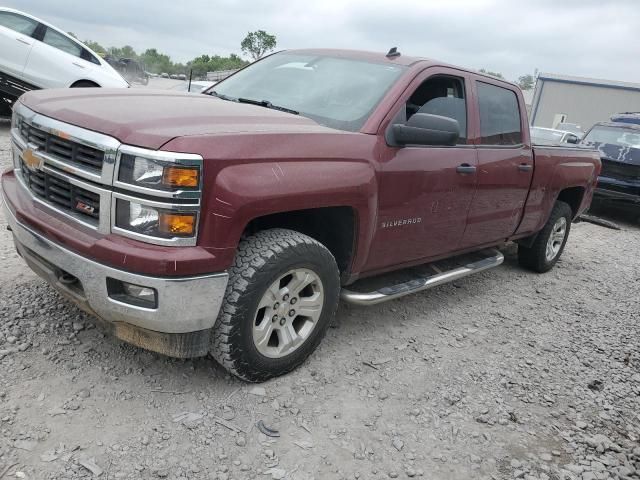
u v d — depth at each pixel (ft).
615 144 35.22
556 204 19.53
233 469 8.23
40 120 9.52
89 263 8.55
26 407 8.82
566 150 18.54
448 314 15.21
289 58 14.39
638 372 13.28
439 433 9.79
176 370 10.38
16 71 29.86
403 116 11.92
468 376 11.89
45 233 9.24
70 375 9.77
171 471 8.02
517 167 15.65
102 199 8.47
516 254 22.20
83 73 32.30
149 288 8.35
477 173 13.88
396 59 13.12
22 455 7.88
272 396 10.07
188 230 8.38
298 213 11.03
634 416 11.28
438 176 12.60
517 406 10.99
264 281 9.39
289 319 10.30
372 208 10.94
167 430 8.82
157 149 8.14
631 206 33.35
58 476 7.63
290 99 12.55
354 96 12.05
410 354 12.48
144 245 8.30
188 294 8.51
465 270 14.94
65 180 9.05
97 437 8.45
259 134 9.18
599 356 13.85
